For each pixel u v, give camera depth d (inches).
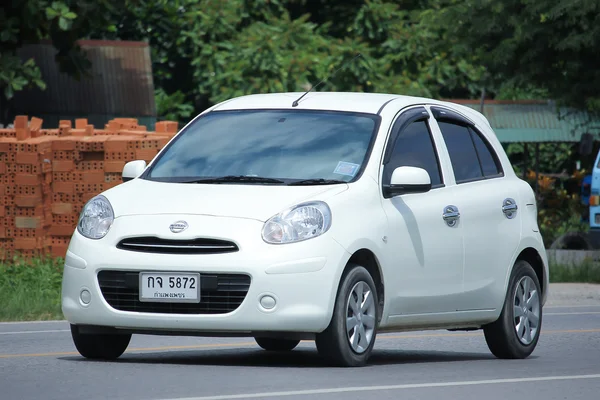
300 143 863.7
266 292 761.0
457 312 904.3
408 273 848.3
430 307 874.1
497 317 949.2
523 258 1000.2
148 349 973.8
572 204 3225.9
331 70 3563.0
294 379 719.7
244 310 761.6
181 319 770.8
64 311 806.5
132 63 3238.2
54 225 1689.2
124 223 796.6
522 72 2468.0
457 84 3816.4
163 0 3737.7
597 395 683.4
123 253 784.9
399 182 835.4
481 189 945.5
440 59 3730.3
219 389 669.9
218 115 919.7
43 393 656.4
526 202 995.9
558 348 1054.4
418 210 864.9
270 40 3518.7
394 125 885.2
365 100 912.9
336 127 874.8
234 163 855.1
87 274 792.9
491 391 689.0
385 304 828.6
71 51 2741.1
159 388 674.2
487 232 933.2
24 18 2472.9
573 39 2282.2
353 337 796.0
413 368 818.2
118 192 836.0
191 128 914.1
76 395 647.8
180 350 971.9
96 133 1747.0
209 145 883.4
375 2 3850.9
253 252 765.3
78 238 810.8
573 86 2420.0
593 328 1267.2
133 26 3752.5
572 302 1696.6
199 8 3752.5
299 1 3971.5
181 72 3907.5
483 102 3102.9
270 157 854.5
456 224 900.0
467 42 2556.6
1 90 2763.3
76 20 2549.2
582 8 2229.3
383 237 821.9
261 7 3850.9
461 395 666.8
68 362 823.1
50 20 2519.7
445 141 934.4
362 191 823.1
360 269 800.3
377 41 3873.0
